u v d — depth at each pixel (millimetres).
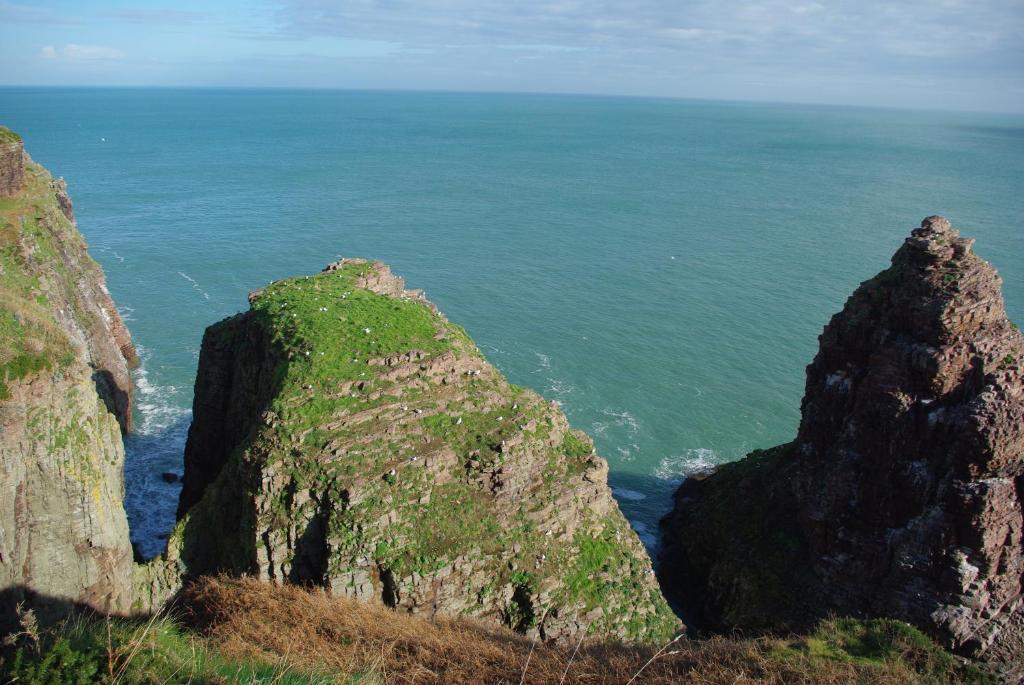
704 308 107188
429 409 40562
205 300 106500
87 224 144875
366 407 39469
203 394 52469
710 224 162500
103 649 21031
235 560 36812
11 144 70312
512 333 96875
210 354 51625
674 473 70312
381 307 48781
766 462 59875
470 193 196875
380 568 35344
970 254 46156
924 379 45906
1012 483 44375
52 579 33000
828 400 52031
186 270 118562
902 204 188250
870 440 48281
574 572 39031
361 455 37406
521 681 26906
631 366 88625
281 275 117750
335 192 191875
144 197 174875
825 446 52312
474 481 38938
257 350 47688
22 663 20609
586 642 35812
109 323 82125
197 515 38688
